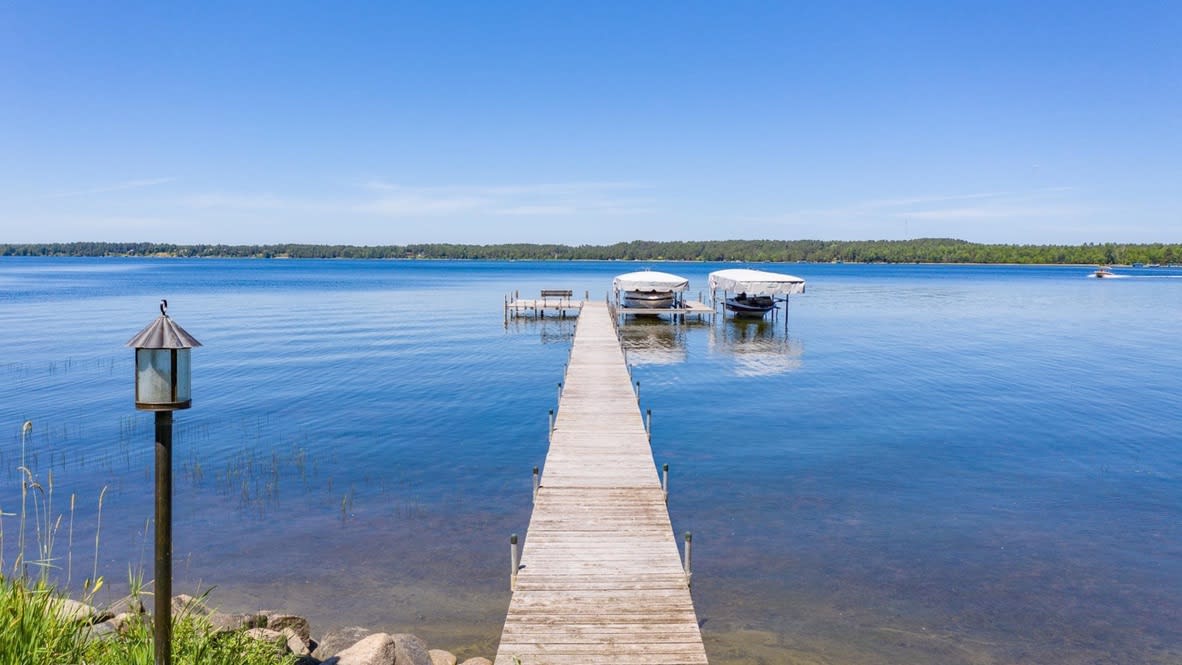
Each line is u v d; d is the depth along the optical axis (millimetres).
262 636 8656
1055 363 36438
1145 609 11734
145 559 13344
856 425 23438
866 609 11648
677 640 9367
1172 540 14414
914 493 17078
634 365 35219
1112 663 10266
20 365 32906
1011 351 40688
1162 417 24672
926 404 26641
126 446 20344
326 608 11617
